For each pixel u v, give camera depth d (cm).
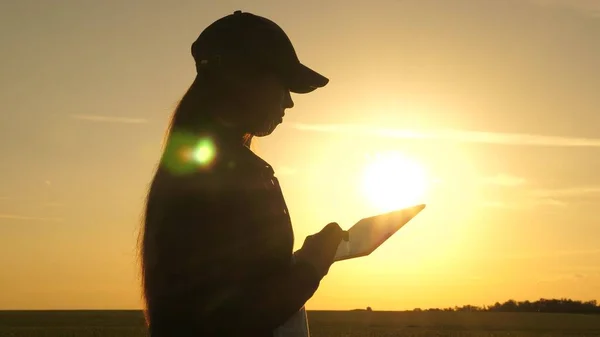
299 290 237
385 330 6606
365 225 261
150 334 246
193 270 235
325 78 265
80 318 9694
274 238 242
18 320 8838
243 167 249
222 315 232
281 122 269
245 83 257
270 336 237
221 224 238
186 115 259
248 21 263
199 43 267
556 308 13288
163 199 246
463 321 9888
